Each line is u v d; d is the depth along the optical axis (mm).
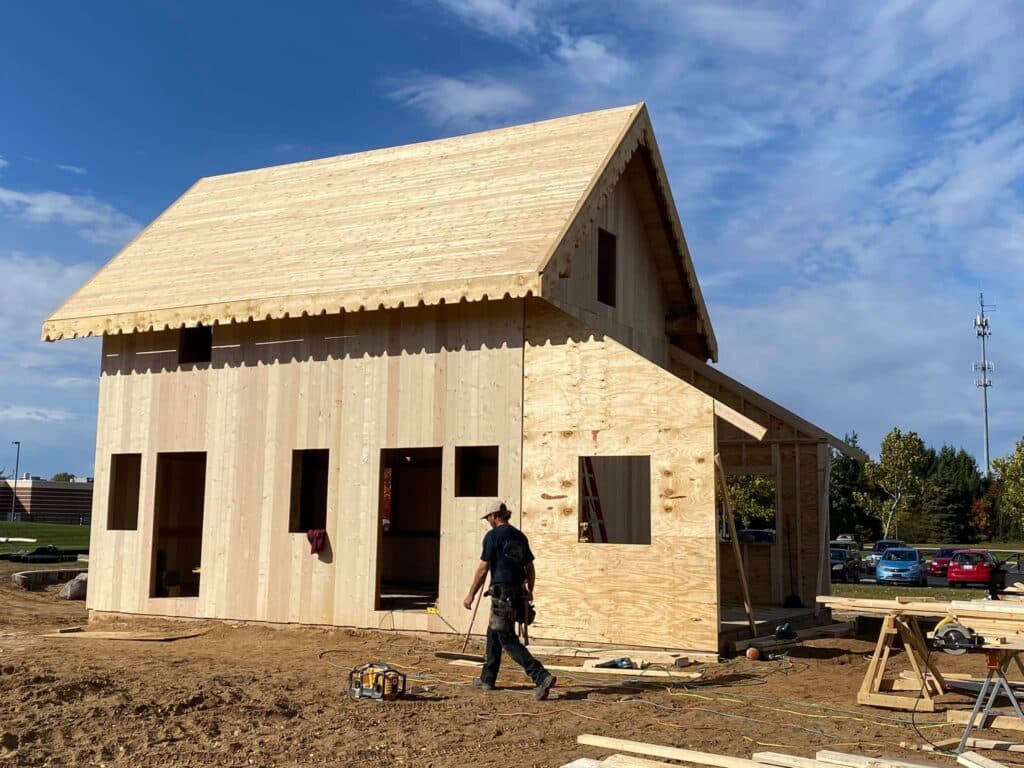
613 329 13367
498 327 11766
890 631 8461
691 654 10227
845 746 6797
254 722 7168
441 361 12008
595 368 11141
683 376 15422
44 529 43188
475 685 8773
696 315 15328
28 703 7262
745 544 15070
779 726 7434
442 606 11625
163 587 14336
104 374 14242
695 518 10375
